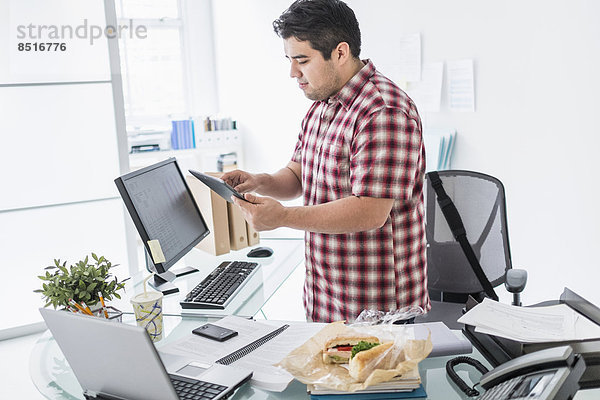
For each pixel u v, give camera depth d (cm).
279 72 424
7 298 301
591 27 255
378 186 162
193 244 220
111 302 187
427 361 139
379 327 141
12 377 271
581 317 136
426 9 321
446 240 234
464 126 316
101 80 294
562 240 284
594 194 266
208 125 458
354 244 175
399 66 340
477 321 135
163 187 213
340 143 172
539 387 109
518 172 297
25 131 290
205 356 141
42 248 301
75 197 302
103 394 128
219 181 166
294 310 361
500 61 294
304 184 193
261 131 453
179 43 479
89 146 300
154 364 113
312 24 163
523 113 289
